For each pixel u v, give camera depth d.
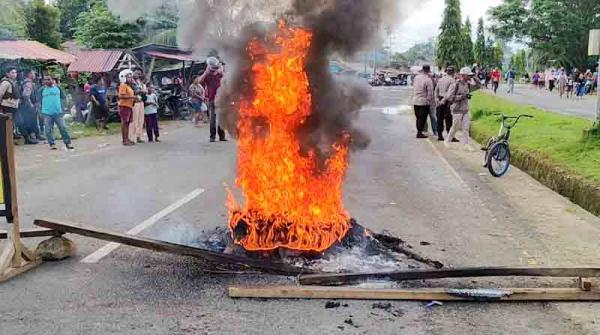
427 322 3.99
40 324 3.88
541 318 4.11
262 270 4.82
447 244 5.89
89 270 4.92
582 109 22.62
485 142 13.52
